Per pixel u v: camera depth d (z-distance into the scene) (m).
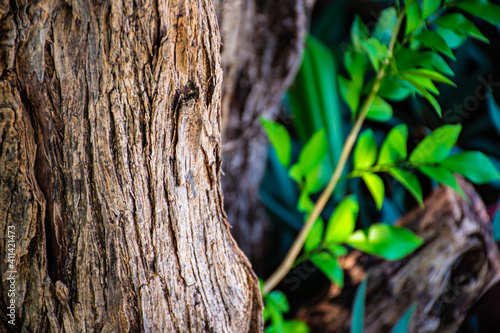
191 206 0.80
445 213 1.01
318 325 1.05
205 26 0.78
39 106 0.77
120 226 0.79
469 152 0.88
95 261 0.79
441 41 0.85
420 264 1.02
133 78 0.77
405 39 0.87
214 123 0.80
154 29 0.77
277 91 1.10
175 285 0.80
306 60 1.17
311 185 0.96
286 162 0.95
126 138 0.78
